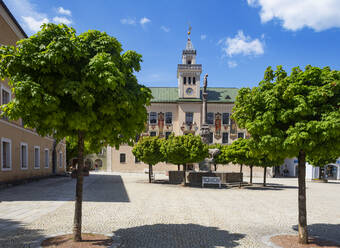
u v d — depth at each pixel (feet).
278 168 170.40
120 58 21.74
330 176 149.07
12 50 18.95
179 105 160.04
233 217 33.14
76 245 20.22
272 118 21.11
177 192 60.85
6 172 65.67
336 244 22.08
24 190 58.39
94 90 19.17
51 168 109.40
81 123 18.56
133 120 21.86
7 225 26.96
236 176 86.43
